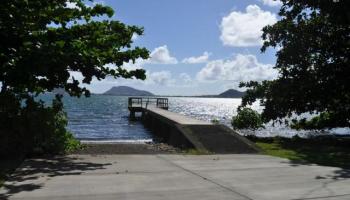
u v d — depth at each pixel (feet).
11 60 39.09
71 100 458.91
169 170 31.42
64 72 39.11
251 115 91.66
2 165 32.42
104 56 41.39
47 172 29.81
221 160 37.24
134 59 42.98
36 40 38.93
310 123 83.10
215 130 55.57
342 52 67.51
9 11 38.04
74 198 22.48
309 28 69.00
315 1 66.13
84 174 29.22
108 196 23.06
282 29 70.74
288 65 70.38
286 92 69.31
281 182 27.55
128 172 30.27
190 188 25.40
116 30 43.73
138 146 51.03
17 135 38.01
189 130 55.06
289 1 70.08
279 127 121.08
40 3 39.22
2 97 37.88
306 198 23.40
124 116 187.42
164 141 71.92
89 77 41.47
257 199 23.08
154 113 114.62
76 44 39.34
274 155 41.75
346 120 73.15
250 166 33.94
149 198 22.80
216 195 23.80
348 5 61.52
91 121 152.05
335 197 23.67
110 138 89.61
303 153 43.83
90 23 41.70
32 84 40.75
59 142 40.88
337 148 49.67
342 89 67.51
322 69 67.77
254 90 73.41
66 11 40.96
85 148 46.37
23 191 23.82
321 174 30.58
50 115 39.93
